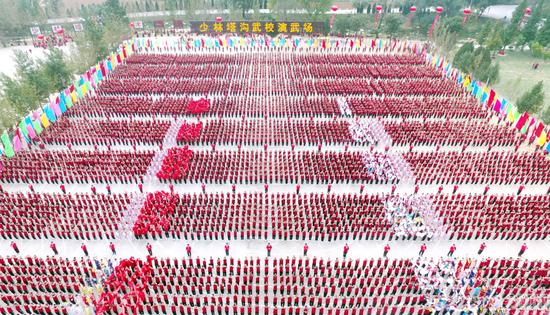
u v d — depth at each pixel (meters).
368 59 70.19
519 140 42.91
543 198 34.69
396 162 39.19
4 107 42.53
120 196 33.25
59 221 30.98
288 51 74.94
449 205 32.66
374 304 24.66
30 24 89.81
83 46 66.06
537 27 80.38
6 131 40.19
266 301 24.81
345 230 30.33
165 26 97.25
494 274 26.88
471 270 26.78
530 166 38.47
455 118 48.56
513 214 32.03
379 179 36.44
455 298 25.05
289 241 30.27
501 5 115.81
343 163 38.44
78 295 25.28
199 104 49.94
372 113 48.62
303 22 78.12
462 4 99.94
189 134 42.62
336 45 75.38
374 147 42.12
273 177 36.84
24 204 32.56
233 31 80.06
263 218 31.64
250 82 58.94
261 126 45.31
